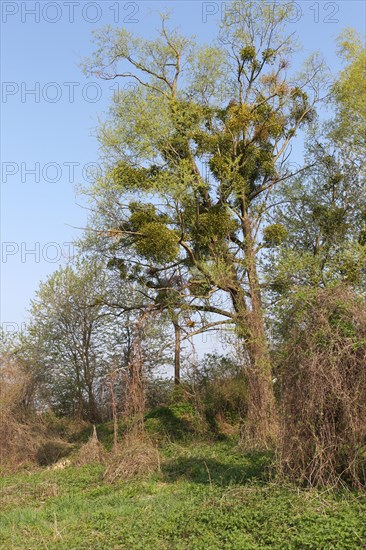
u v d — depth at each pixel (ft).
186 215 63.46
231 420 70.33
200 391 74.18
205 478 44.19
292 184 76.74
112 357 83.35
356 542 26.73
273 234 65.62
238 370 69.51
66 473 56.39
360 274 55.31
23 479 56.70
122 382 67.82
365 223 72.28
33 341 83.20
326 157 78.02
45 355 83.87
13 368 73.56
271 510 31.07
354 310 35.14
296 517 29.68
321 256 62.64
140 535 31.27
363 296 36.45
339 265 57.21
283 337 38.65
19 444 67.77
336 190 77.36
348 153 77.00
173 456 57.72
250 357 58.44
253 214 71.36
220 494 36.17
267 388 56.13
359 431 33.91
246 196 70.69
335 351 34.86
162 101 63.93
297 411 35.86
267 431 55.36
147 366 75.61
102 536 32.19
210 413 71.26
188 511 33.47
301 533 28.17
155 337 67.62
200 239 63.52
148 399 81.05
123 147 64.18
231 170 65.98
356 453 34.01
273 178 73.41
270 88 73.00
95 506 40.57
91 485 49.65
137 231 64.28
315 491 33.12
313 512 30.30
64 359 85.97
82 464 60.34
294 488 34.35
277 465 36.19
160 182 60.80
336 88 76.13
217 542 28.89
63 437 76.43
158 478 48.42
